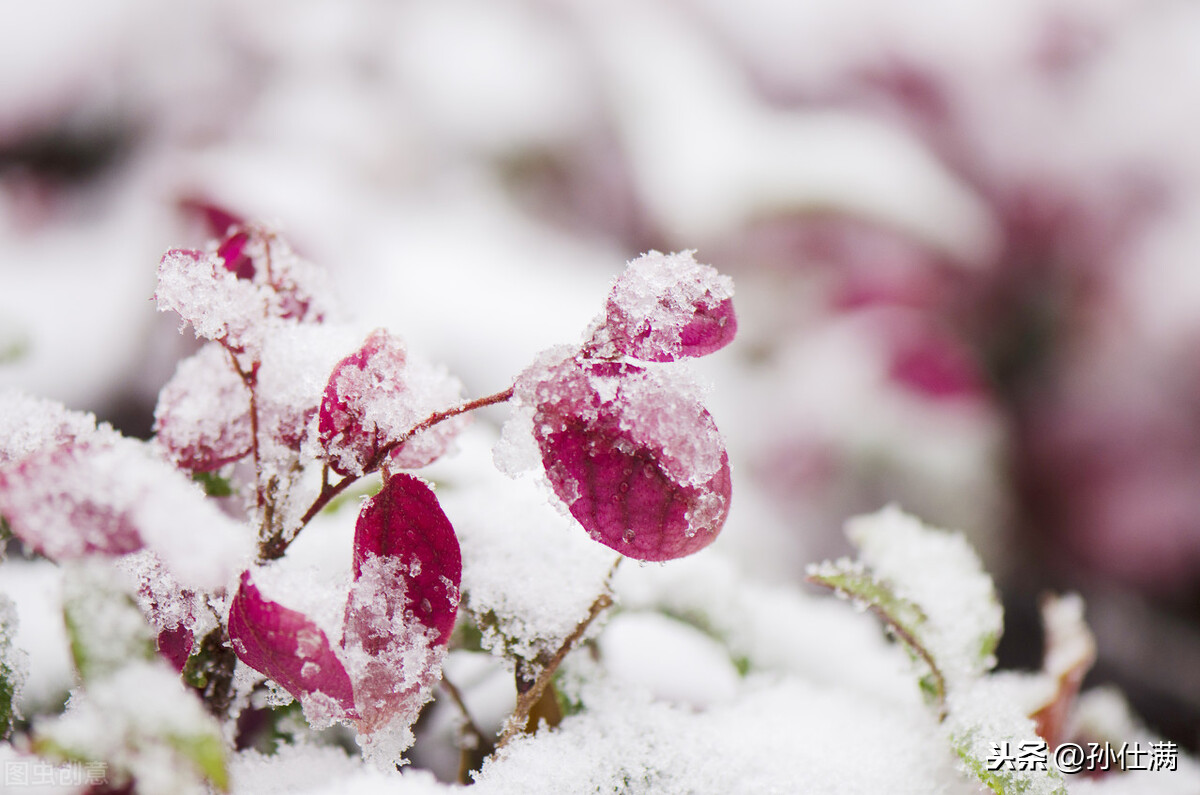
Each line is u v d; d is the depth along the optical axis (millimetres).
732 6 1410
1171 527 1248
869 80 1421
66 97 1153
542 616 433
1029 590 1221
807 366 1166
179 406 425
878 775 433
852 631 533
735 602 497
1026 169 1383
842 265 1213
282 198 736
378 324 440
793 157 1199
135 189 1113
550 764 427
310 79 1144
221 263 413
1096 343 1333
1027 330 1332
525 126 1182
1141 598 1247
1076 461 1292
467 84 1175
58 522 385
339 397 404
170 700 386
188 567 387
